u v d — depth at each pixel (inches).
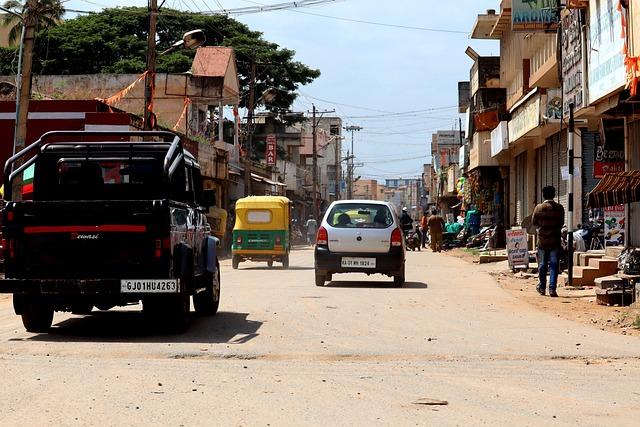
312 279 1162.0
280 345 529.7
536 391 393.7
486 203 2600.9
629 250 916.6
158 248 559.8
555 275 877.8
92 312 743.7
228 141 3474.4
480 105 2491.4
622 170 1039.6
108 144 654.5
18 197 1101.1
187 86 2368.4
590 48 1002.7
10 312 758.5
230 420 330.0
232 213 2751.0
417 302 805.9
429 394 385.4
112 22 3221.0
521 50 1962.4
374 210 1013.8
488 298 853.2
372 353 500.4
